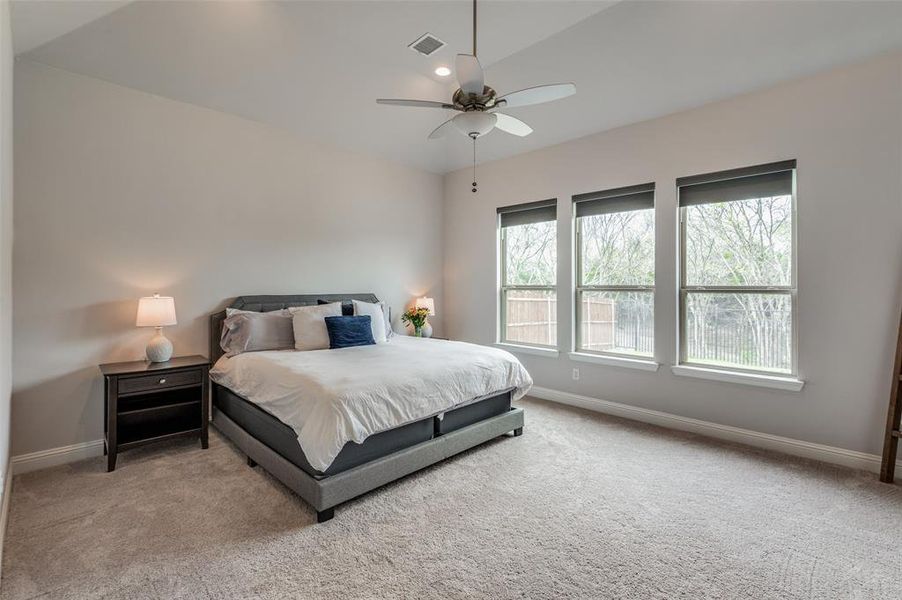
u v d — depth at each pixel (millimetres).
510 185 5023
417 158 5305
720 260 3527
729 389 3426
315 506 2236
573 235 4457
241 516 2307
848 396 2898
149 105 3445
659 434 3568
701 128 3529
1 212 1814
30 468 2895
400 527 2205
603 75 3553
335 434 2244
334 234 4695
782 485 2645
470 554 1983
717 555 1975
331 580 1812
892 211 2723
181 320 3637
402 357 3254
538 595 1723
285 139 4285
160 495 2531
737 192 3402
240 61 3422
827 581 1800
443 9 3014
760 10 2738
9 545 2037
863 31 2635
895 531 2156
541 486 2646
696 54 3125
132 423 3318
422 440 2840
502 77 3822
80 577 1820
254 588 1763
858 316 2854
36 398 2949
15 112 2865
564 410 4281
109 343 3258
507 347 5082
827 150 2938
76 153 3111
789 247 3193
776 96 3145
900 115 2680
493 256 5238
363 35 3334
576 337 4504
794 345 3156
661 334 3801
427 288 5664
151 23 2947
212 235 3807
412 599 1702
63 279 3064
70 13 2551
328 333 3834
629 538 2105
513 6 2973
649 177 3848
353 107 4227
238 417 3254
